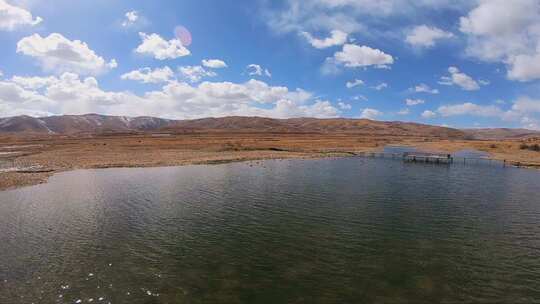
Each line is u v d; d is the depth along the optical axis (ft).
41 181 172.45
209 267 72.64
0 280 65.67
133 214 111.65
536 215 113.60
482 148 422.82
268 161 284.82
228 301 59.16
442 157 304.91
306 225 101.30
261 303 58.70
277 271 71.00
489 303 59.31
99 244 84.94
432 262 75.92
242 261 75.87
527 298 61.11
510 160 291.38
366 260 76.74
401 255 79.61
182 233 93.71
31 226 98.48
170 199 133.49
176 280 66.54
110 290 62.34
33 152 323.16
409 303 59.11
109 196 138.41
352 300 59.93
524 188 163.84
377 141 587.68
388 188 160.35
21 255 77.61
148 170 218.18
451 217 110.93
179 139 513.45
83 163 243.40
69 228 97.14
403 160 307.17
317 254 79.92
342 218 108.58
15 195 139.64
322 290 63.31
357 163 278.05
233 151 359.05
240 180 180.04
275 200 132.87
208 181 176.04
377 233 94.73
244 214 112.47
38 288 62.69
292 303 58.80
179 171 214.48
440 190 156.66
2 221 103.14
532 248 84.43
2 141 509.76
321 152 375.45
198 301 58.95
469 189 160.04
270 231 95.86
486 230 98.02
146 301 58.65
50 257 76.74
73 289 62.49
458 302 59.52
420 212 116.37
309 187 160.76
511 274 70.44
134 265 73.15
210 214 112.27
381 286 64.95
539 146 378.94
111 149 350.84
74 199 132.57
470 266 73.92
